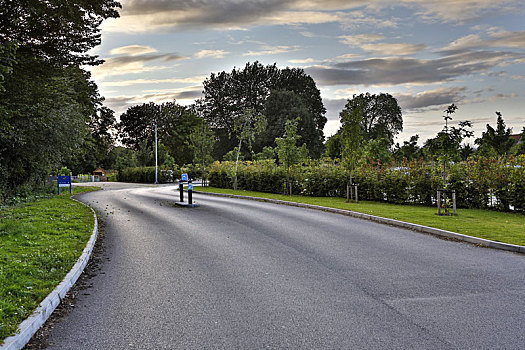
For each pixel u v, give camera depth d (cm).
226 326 489
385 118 6738
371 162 2172
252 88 7725
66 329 488
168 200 2302
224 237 1094
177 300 587
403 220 1305
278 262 809
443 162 1630
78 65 2008
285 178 2633
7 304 524
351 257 845
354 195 2159
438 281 668
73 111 2497
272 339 451
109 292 629
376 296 595
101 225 1348
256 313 530
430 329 474
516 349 423
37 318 488
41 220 1354
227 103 7888
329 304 562
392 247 943
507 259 817
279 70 7850
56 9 1539
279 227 1258
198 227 1275
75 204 1994
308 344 438
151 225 1331
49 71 1878
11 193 2281
